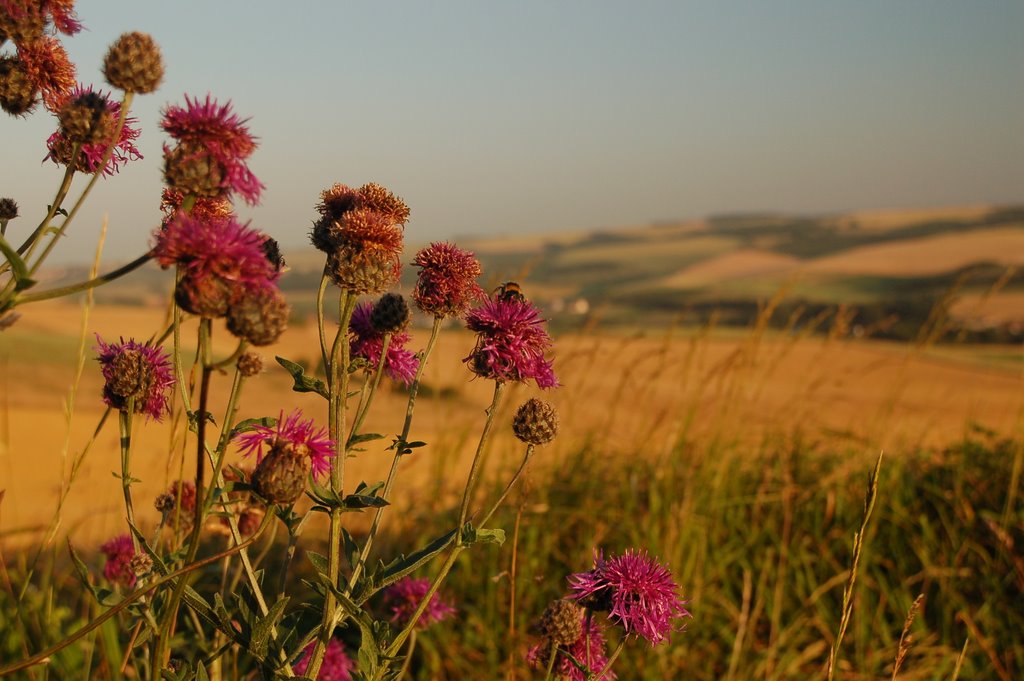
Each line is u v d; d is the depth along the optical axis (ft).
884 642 15.84
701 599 15.94
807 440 21.44
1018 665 14.99
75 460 9.26
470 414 23.44
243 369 6.52
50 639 12.44
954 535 17.29
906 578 17.06
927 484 19.06
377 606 13.91
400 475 21.21
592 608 8.17
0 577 14.23
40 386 35.27
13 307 5.50
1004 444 20.31
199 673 6.56
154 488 17.57
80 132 6.68
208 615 6.81
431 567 16.31
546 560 17.17
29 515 17.67
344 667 9.25
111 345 7.44
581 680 8.33
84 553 15.43
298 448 6.62
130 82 6.04
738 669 15.29
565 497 18.89
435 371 20.57
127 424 7.08
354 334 8.35
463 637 15.62
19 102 6.80
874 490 7.76
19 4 6.63
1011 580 16.44
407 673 14.94
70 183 6.22
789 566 17.17
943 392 27.73
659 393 22.33
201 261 5.53
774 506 18.79
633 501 18.38
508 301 8.03
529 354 7.59
